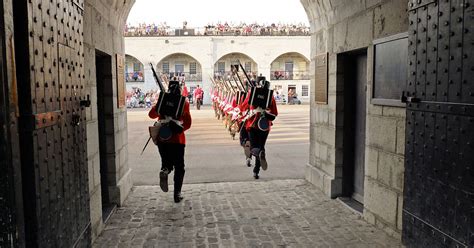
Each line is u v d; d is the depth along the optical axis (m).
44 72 2.46
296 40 37.97
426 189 3.21
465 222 2.71
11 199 2.00
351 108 5.61
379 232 4.32
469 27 2.67
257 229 4.49
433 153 3.11
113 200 5.31
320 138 6.27
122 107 5.88
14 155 2.04
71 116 3.02
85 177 3.37
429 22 3.17
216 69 39.06
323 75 6.00
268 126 6.67
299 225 4.62
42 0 2.45
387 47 4.17
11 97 2.02
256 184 6.71
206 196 5.97
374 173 4.52
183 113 5.43
